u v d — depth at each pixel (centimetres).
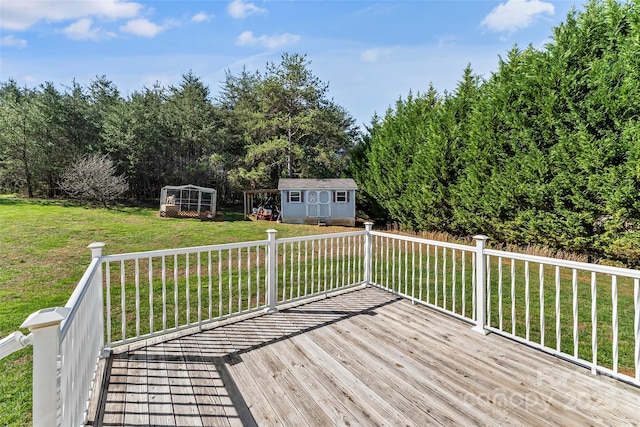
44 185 1884
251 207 2033
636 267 685
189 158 2170
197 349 305
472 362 283
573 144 725
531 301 505
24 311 461
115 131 1844
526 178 836
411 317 384
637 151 621
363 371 269
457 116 1097
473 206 1006
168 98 2281
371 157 1568
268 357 291
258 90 1967
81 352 194
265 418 213
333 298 450
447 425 207
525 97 830
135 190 2008
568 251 799
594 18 707
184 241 1020
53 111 1784
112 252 843
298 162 1984
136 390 242
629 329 402
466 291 546
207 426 206
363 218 1792
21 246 852
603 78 671
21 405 258
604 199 695
